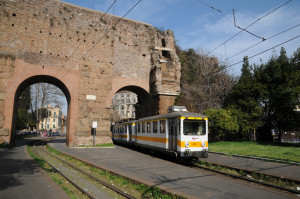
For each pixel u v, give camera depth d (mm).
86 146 23062
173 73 27625
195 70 32000
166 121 14344
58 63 24156
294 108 20734
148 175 8953
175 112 14320
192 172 9688
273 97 22062
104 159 13766
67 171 10453
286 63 22406
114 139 30562
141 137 18734
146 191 6898
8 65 21953
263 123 24688
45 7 24453
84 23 26062
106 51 26625
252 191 7035
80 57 25312
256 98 23500
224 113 21656
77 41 25406
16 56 22469
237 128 21812
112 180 8695
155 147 15781
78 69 25062
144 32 29000
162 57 28078
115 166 11125
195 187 7246
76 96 24578
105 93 25859
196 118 13062
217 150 17031
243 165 11133
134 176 8664
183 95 27469
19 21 23094
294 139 28828
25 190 6750
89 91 25203
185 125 12773
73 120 24094
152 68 27766
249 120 22812
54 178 8492
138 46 28328
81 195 6730
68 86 24328
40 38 23734
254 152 15227
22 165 11242
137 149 21469
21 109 49844
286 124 22031
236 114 23031
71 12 25625
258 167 10508
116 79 26641
